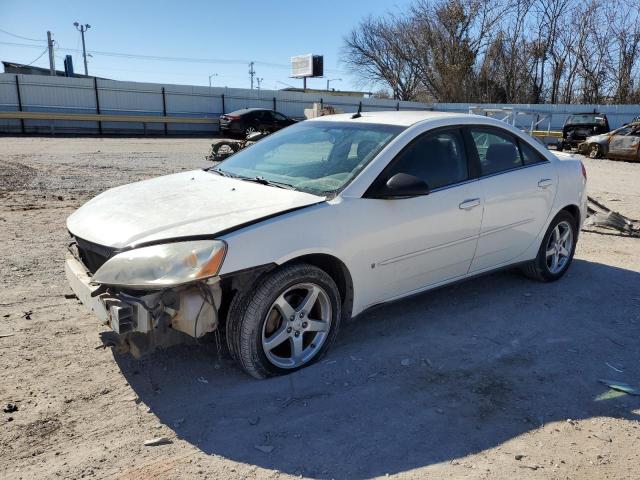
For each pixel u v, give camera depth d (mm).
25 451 2650
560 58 40438
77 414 2965
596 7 37938
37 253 5777
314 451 2727
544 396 3303
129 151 18203
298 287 3350
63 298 4535
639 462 2717
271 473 2561
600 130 23469
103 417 2951
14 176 11125
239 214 3250
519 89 42781
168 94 32344
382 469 2607
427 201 3926
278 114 29734
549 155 5137
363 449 2750
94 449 2688
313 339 3586
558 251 5383
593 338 4156
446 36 45375
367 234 3582
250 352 3225
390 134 4039
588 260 6293
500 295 5000
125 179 11312
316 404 3133
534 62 41531
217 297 3070
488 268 4660
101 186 10297
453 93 45500
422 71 48656
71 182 10656
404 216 3779
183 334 3152
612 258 6410
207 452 2699
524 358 3787
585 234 7605
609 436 2926
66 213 7801
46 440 2740
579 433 2943
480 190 4320
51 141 22078
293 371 3459
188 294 2990
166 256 2920
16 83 28234
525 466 2656
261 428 2900
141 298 2912
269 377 3369
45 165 13289
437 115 4406
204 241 2994
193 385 3291
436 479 2543
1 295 4535
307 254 3318
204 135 31469
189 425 2908
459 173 4246
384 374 3492
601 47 38312
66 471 2523
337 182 3688
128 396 3158
